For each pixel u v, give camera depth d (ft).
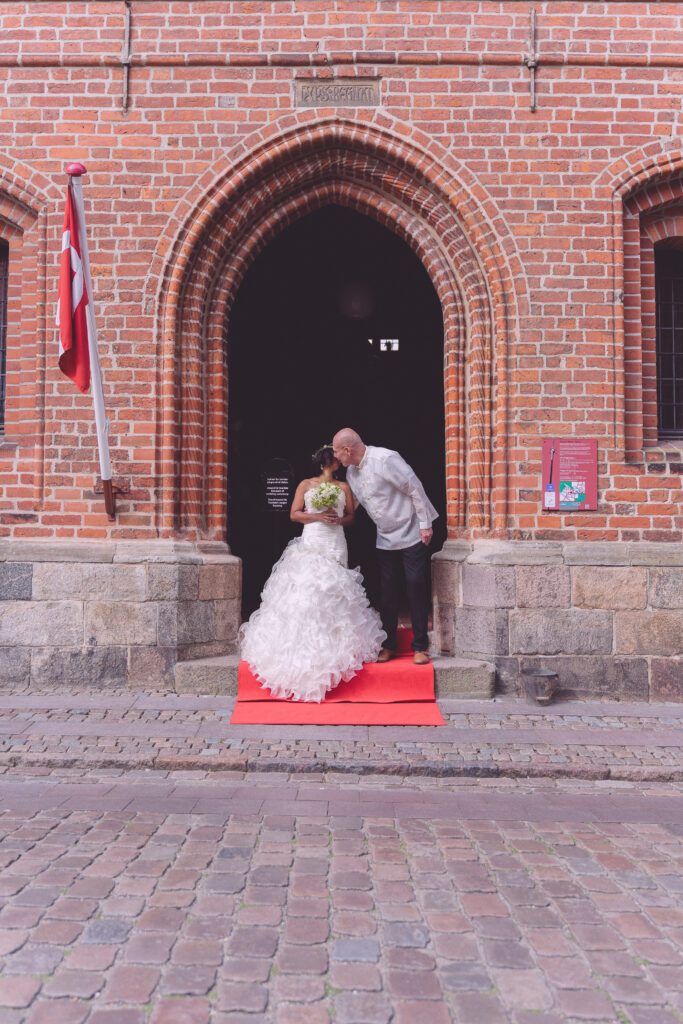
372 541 34.01
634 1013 8.14
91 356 20.44
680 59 21.93
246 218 22.54
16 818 13.47
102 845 12.34
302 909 10.31
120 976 8.69
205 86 22.06
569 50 22.00
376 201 22.89
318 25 22.08
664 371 23.48
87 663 21.20
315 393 34.17
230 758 16.31
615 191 21.91
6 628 21.34
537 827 13.42
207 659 21.52
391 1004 8.24
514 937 9.65
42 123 22.07
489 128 21.97
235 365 33.68
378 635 21.08
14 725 18.16
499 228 21.86
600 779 16.03
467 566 21.80
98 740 17.26
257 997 8.32
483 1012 8.12
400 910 10.32
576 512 21.63
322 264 33.27
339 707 19.53
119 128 22.06
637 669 21.11
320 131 21.90
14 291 22.86
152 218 21.94
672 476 21.72
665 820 13.82
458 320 22.50
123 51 21.98
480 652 21.42
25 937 9.49
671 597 21.30
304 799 14.66
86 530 21.71
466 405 22.56
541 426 21.70
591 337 21.76
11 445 22.27
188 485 22.24
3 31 22.09
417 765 16.11
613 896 10.80
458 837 12.91
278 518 31.86
